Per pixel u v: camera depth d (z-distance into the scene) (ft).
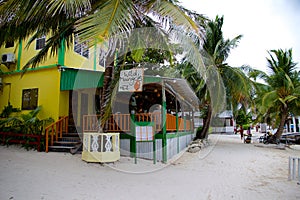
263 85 57.36
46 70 37.93
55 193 14.48
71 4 12.59
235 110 59.41
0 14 17.53
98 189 15.74
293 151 44.83
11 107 38.86
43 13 19.15
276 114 61.46
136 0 18.90
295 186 18.11
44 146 30.91
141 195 14.97
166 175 20.76
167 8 17.12
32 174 18.48
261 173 22.88
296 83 55.67
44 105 37.17
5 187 15.02
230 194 15.84
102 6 15.39
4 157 25.27
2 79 41.68
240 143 58.65
